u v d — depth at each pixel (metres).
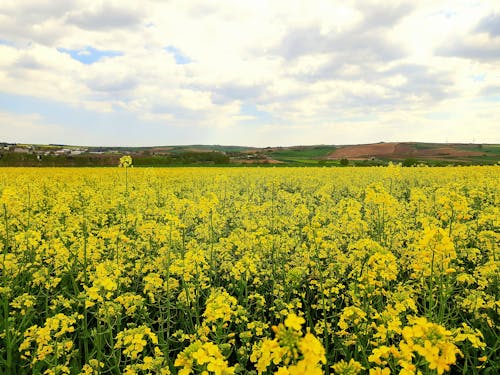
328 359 4.82
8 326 5.08
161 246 8.70
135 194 14.97
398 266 7.19
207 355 2.73
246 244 8.33
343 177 28.30
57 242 6.87
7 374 4.80
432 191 18.72
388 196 8.20
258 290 7.25
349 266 7.27
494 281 5.99
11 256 6.47
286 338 2.15
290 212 13.98
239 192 21.52
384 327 3.96
